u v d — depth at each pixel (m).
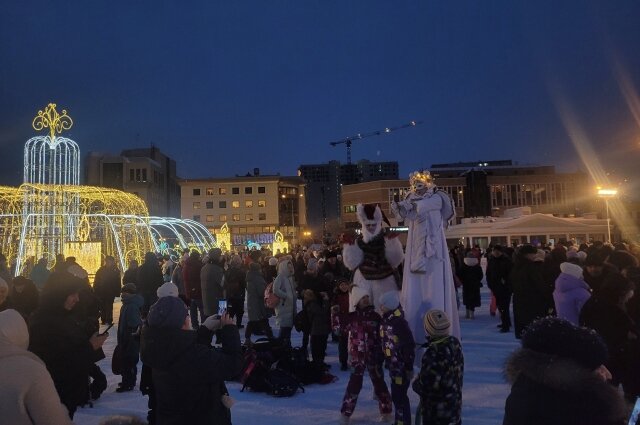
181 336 3.64
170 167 101.38
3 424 2.58
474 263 14.22
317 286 9.31
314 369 8.10
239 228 85.56
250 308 11.31
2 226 22.61
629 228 56.69
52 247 21.62
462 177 80.44
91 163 85.06
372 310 6.40
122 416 2.43
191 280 12.88
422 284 7.02
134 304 7.97
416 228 7.17
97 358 7.21
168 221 37.09
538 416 2.45
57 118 23.08
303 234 90.38
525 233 32.97
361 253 7.07
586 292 6.82
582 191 81.88
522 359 2.56
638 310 6.16
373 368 6.30
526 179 82.12
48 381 2.77
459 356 4.74
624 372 5.46
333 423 6.20
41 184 21.77
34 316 4.64
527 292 9.95
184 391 3.60
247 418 6.41
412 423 6.05
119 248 23.66
